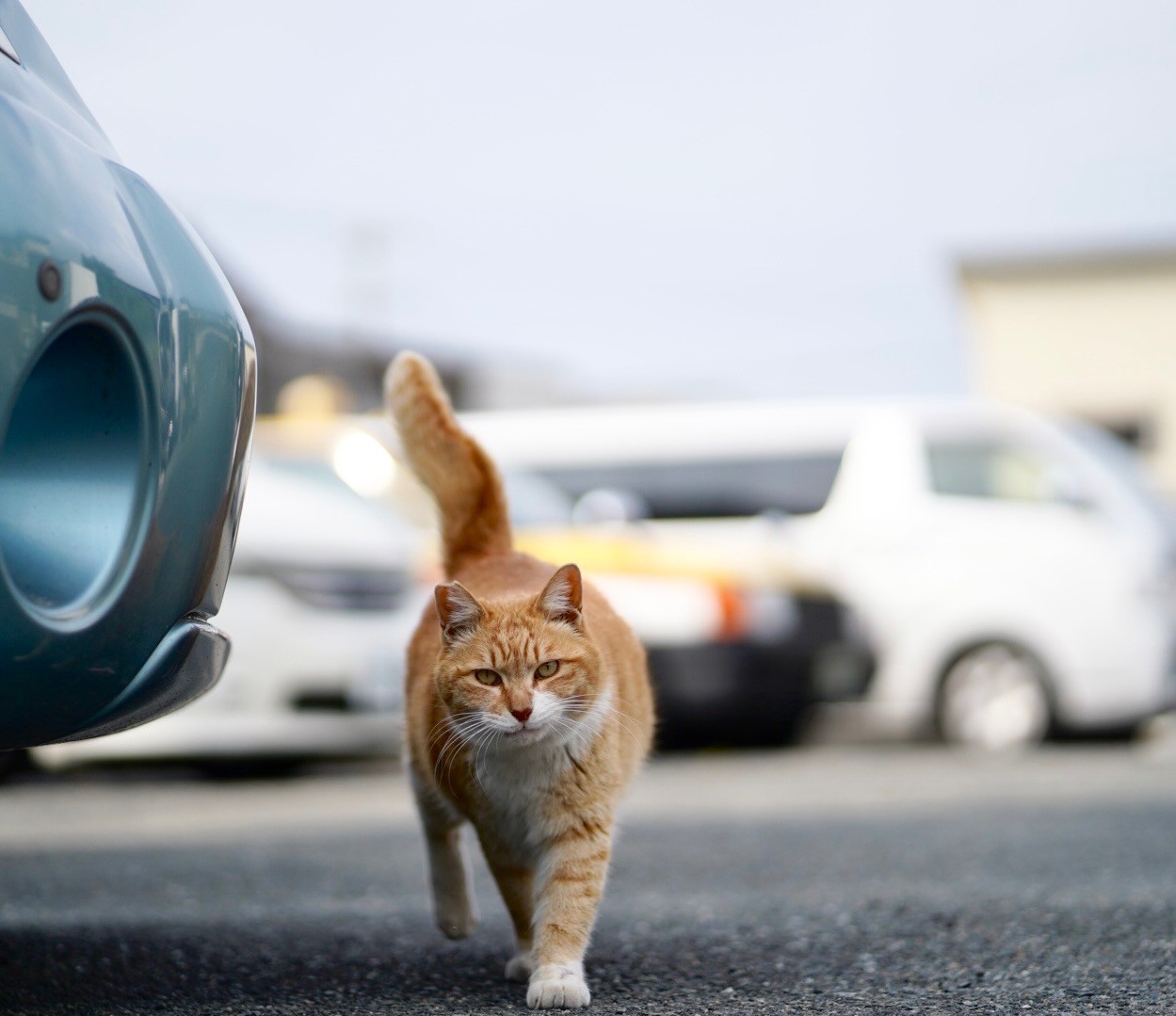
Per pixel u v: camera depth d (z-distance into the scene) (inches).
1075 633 405.4
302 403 598.9
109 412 101.3
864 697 414.6
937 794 300.5
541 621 141.3
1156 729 493.0
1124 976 125.8
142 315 101.0
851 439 430.3
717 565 394.3
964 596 412.2
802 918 161.0
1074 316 882.1
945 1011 114.8
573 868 135.9
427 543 366.3
